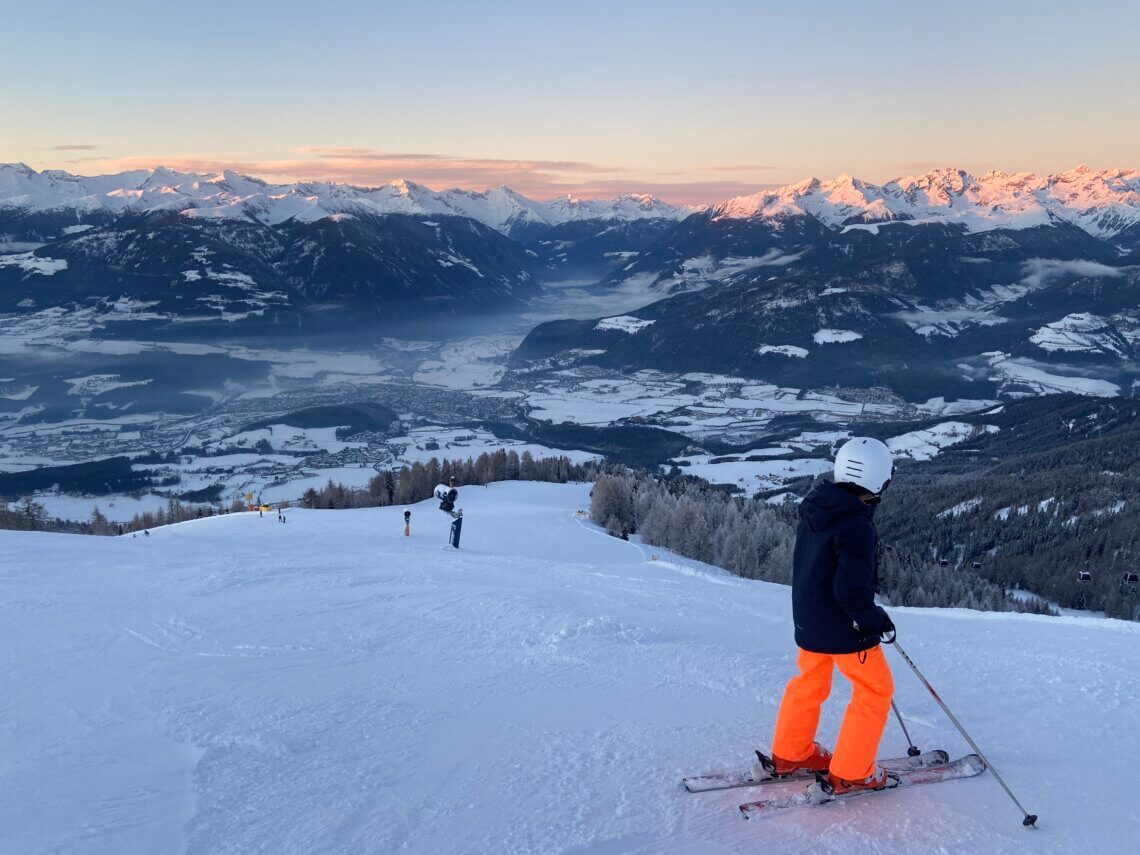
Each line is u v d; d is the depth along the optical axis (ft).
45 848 10.74
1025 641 27.91
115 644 23.75
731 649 24.00
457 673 20.43
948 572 203.92
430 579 38.63
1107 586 238.48
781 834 11.24
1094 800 12.44
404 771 13.58
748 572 164.55
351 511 134.41
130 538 71.87
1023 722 16.46
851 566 11.68
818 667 12.54
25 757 14.32
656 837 11.16
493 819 11.69
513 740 15.16
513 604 29.45
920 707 17.60
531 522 137.69
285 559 47.14
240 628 26.02
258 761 14.07
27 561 45.27
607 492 188.24
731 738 15.21
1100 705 17.87
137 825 11.50
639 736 15.34
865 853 10.69
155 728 15.97
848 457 12.10
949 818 11.70
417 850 10.77
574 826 11.45
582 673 20.45
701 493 247.09
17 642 23.95
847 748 12.00
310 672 20.48
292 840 11.03
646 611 32.50
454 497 76.18
